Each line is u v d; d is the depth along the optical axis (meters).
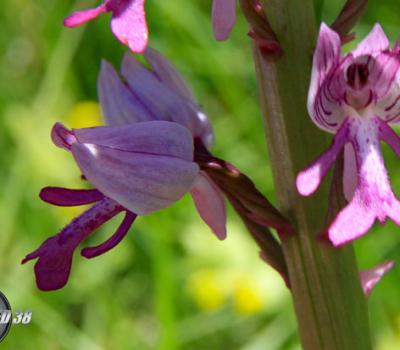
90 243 0.28
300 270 0.17
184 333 0.26
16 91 0.30
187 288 0.26
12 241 0.27
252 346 0.26
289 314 0.26
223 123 0.29
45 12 0.30
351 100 0.17
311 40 0.17
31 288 0.27
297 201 0.17
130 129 0.17
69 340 0.26
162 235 0.25
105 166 0.17
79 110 0.30
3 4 0.30
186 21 0.29
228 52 0.29
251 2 0.17
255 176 0.28
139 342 0.27
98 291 0.27
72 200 0.17
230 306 0.26
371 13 0.30
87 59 0.30
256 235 0.18
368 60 0.17
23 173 0.28
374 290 0.26
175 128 0.17
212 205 0.18
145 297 0.27
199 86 0.29
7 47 0.30
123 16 0.16
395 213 0.16
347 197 0.17
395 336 0.25
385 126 0.17
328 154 0.17
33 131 0.29
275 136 0.17
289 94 0.17
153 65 0.19
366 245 0.26
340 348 0.18
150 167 0.17
